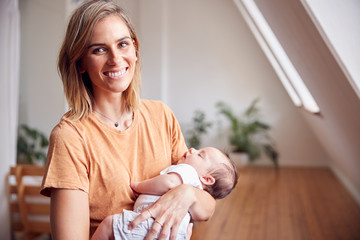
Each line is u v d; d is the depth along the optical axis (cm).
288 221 486
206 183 176
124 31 144
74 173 139
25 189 400
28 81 762
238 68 893
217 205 562
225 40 895
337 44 178
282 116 882
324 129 440
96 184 147
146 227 141
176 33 913
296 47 269
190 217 156
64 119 147
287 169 840
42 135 727
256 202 575
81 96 150
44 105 759
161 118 172
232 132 903
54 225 136
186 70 916
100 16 141
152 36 905
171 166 165
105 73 144
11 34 402
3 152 395
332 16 177
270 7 264
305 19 189
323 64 215
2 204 393
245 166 859
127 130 157
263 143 895
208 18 898
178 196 147
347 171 494
